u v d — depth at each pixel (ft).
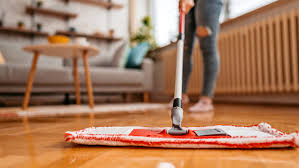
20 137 2.24
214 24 4.73
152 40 13.48
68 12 13.92
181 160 1.39
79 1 14.34
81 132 1.87
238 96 8.84
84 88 8.61
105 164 1.33
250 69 7.48
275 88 6.70
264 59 6.93
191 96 11.09
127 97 12.42
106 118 3.96
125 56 10.14
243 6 9.02
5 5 12.28
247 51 7.40
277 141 1.57
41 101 9.39
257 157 1.43
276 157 1.43
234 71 7.91
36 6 13.03
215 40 4.87
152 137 1.70
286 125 2.84
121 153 1.56
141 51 10.21
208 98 5.12
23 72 7.46
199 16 4.75
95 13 14.85
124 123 3.17
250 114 4.32
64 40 6.51
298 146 1.57
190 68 5.61
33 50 6.38
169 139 1.65
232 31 7.95
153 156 1.48
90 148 1.72
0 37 12.12
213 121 3.26
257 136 1.69
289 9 6.95
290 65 6.58
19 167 1.29
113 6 15.17
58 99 9.87
